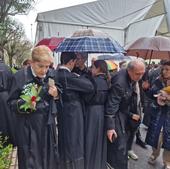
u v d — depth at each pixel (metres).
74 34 4.08
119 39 10.34
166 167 4.70
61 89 3.69
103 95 3.92
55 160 3.50
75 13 9.72
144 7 10.17
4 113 4.61
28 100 3.21
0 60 5.13
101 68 3.95
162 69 4.71
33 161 3.30
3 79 4.75
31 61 3.30
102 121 3.96
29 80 3.28
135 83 4.22
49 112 3.34
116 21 10.11
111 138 3.93
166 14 10.25
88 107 3.91
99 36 3.88
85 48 3.68
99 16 9.91
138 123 4.37
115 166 4.16
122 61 6.95
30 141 3.30
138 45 6.03
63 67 3.78
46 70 3.27
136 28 10.31
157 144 4.74
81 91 3.75
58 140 3.84
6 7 14.80
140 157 5.75
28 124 3.30
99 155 3.96
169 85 4.68
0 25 15.28
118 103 3.99
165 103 4.53
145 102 5.41
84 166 3.91
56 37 9.20
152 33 10.46
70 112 3.75
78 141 3.79
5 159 3.04
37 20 9.59
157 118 4.69
